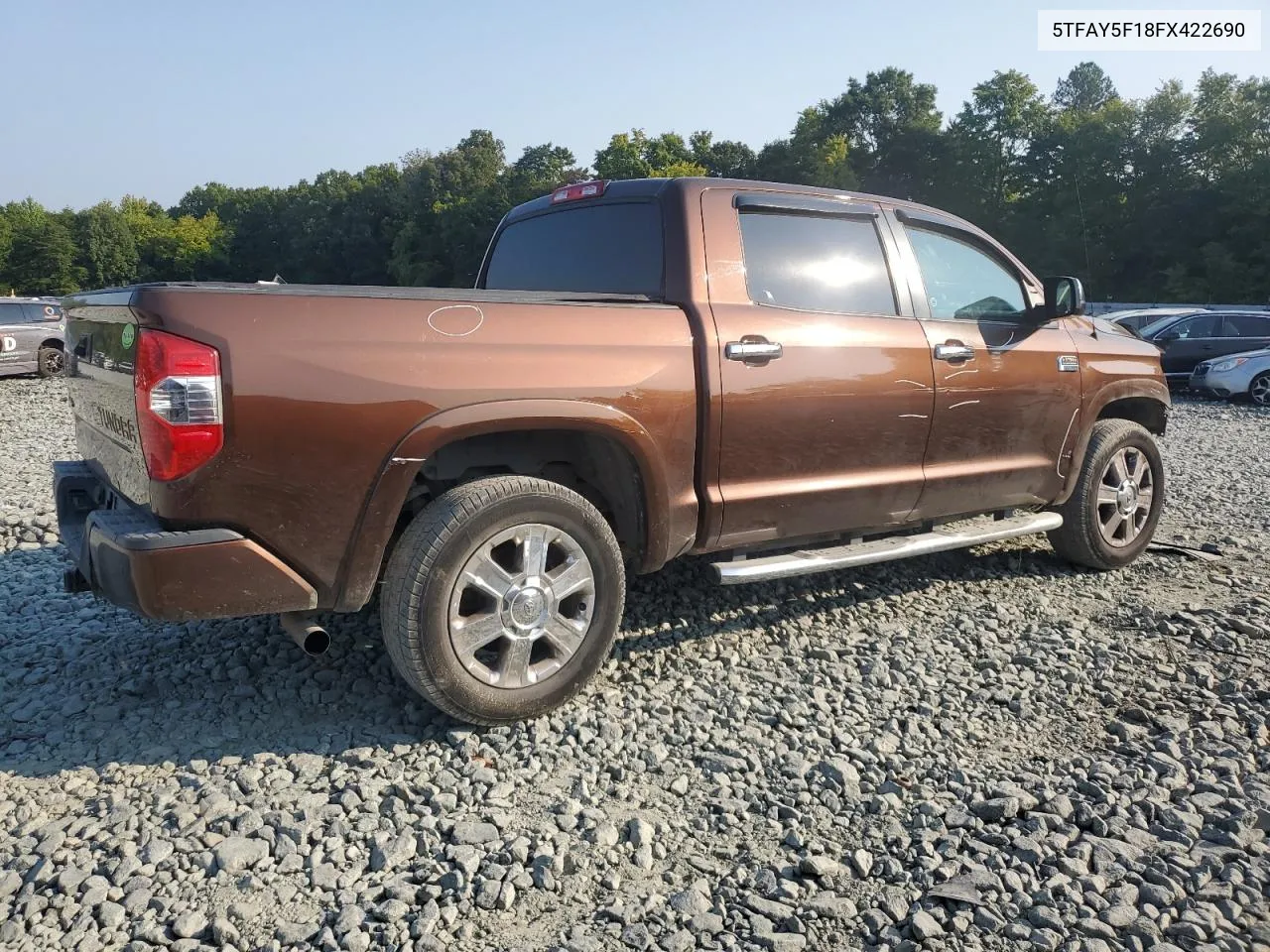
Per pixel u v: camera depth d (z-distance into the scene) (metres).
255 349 2.90
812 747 3.37
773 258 4.08
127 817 2.85
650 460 3.59
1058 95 103.31
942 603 4.93
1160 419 5.90
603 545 3.50
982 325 4.76
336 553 3.10
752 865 2.71
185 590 2.90
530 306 3.40
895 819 2.92
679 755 3.30
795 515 4.07
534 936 2.40
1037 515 5.18
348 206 98.19
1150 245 52.62
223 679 3.83
